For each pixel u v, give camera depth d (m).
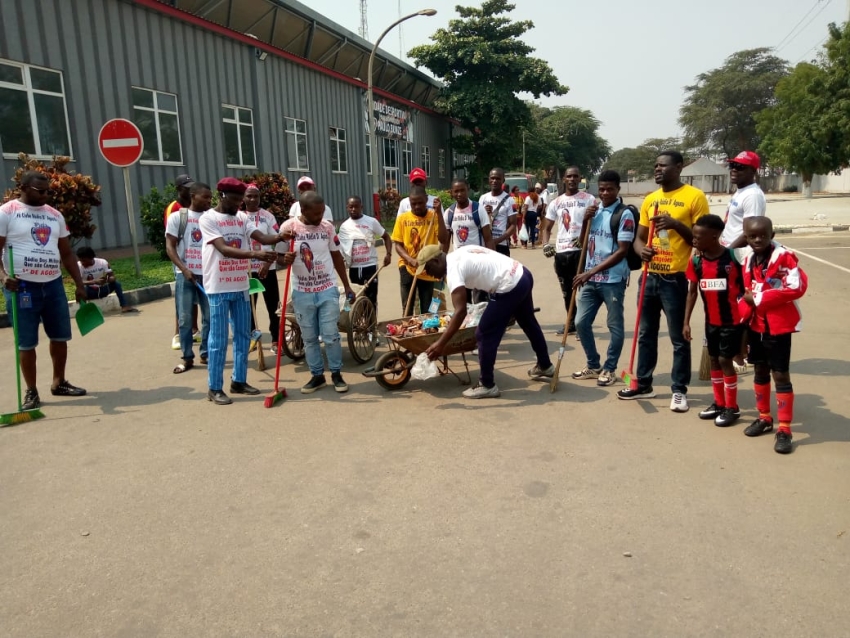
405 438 4.80
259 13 20.67
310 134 23.83
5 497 3.98
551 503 3.76
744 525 3.48
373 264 7.71
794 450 4.43
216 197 14.41
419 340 5.81
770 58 72.88
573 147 85.38
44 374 6.62
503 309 5.56
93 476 4.25
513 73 37.59
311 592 3.00
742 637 2.64
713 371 4.97
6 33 12.45
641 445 4.57
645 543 3.33
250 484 4.09
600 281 5.94
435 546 3.35
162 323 9.08
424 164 37.25
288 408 5.55
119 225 15.04
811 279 11.70
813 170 36.69
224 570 3.18
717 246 4.74
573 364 6.80
